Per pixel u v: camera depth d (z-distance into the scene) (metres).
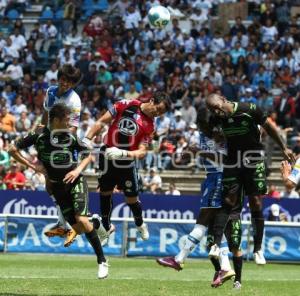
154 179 70.56
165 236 58.28
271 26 92.88
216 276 35.09
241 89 82.69
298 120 79.38
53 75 89.44
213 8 100.06
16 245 59.50
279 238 57.19
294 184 32.19
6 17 103.69
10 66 92.50
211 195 34.78
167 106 35.53
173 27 94.06
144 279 41.25
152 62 88.56
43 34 99.06
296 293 35.47
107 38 94.62
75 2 103.81
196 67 85.56
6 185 69.75
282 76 84.88
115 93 83.50
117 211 66.25
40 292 33.47
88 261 53.81
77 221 33.59
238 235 35.06
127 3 100.75
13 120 78.38
